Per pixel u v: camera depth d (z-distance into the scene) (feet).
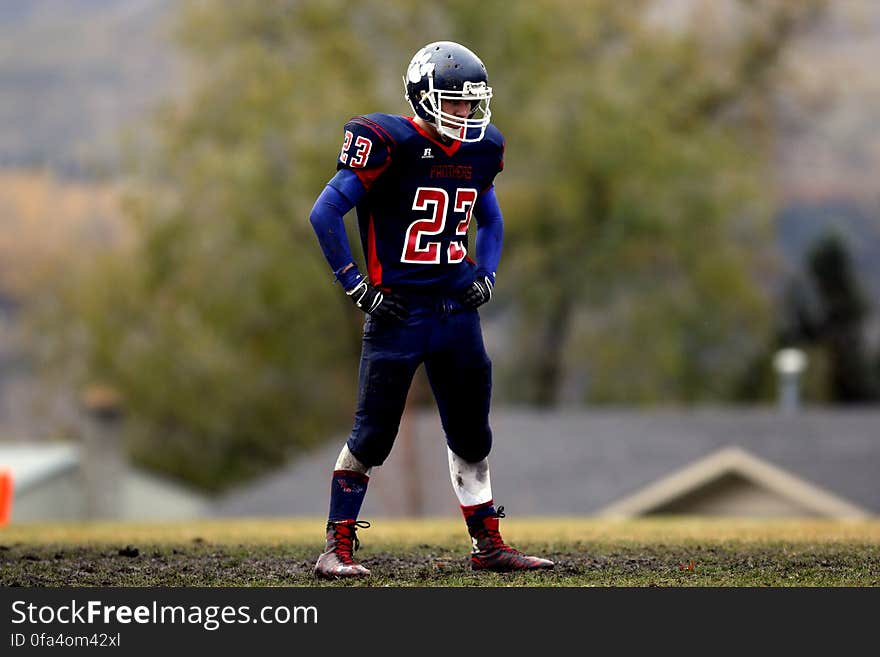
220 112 363.15
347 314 384.27
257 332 391.86
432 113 65.82
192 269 374.84
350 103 345.51
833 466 299.58
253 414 435.12
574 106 374.63
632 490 306.35
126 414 433.48
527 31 365.81
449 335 68.18
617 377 432.66
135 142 369.91
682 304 413.80
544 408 453.17
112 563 77.00
